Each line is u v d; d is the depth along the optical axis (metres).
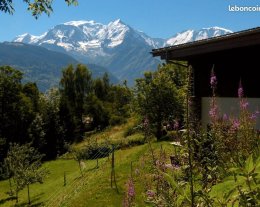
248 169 2.37
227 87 12.52
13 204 36.56
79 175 36.69
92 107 88.06
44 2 8.13
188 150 2.87
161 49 13.45
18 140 63.09
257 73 11.41
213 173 2.94
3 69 64.56
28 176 36.81
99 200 18.02
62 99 74.19
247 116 4.76
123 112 85.56
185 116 2.91
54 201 26.25
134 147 43.25
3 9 7.47
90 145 49.06
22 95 66.62
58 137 68.38
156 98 41.88
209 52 11.89
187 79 2.91
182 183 2.79
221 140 3.67
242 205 2.36
